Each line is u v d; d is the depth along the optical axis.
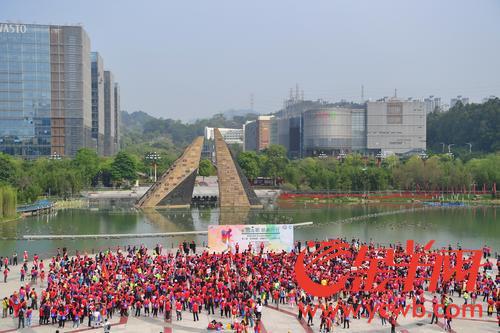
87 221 196.50
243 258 105.44
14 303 79.06
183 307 83.50
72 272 93.62
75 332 72.69
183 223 191.12
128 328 74.75
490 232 175.75
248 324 75.94
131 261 101.81
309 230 176.75
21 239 156.12
